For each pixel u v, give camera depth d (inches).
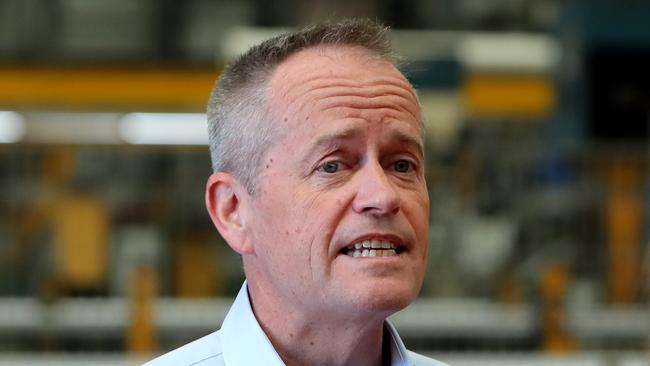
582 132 544.7
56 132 507.8
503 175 494.3
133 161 503.8
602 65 556.1
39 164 497.4
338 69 115.3
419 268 112.9
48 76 529.7
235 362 119.6
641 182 494.0
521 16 553.6
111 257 468.4
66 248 468.4
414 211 113.0
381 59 117.6
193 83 535.2
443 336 417.4
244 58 121.1
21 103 523.8
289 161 114.2
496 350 418.3
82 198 478.6
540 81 544.4
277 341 119.8
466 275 463.8
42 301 422.6
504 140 532.1
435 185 487.2
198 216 478.0
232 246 121.7
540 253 472.1
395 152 114.6
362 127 112.8
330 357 118.9
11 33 533.0
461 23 548.7
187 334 414.0
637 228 482.0
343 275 110.1
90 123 511.8
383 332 123.6
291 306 116.9
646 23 563.5
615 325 422.9
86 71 532.4
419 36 546.3
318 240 111.4
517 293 456.1
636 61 555.5
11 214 473.1
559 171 494.0
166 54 538.6
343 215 111.3
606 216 482.0
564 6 555.5
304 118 113.7
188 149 508.1
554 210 479.8
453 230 472.7
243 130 118.6
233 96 120.6
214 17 542.6
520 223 477.7
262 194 116.5
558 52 552.1
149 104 527.8
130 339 407.5
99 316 415.2
